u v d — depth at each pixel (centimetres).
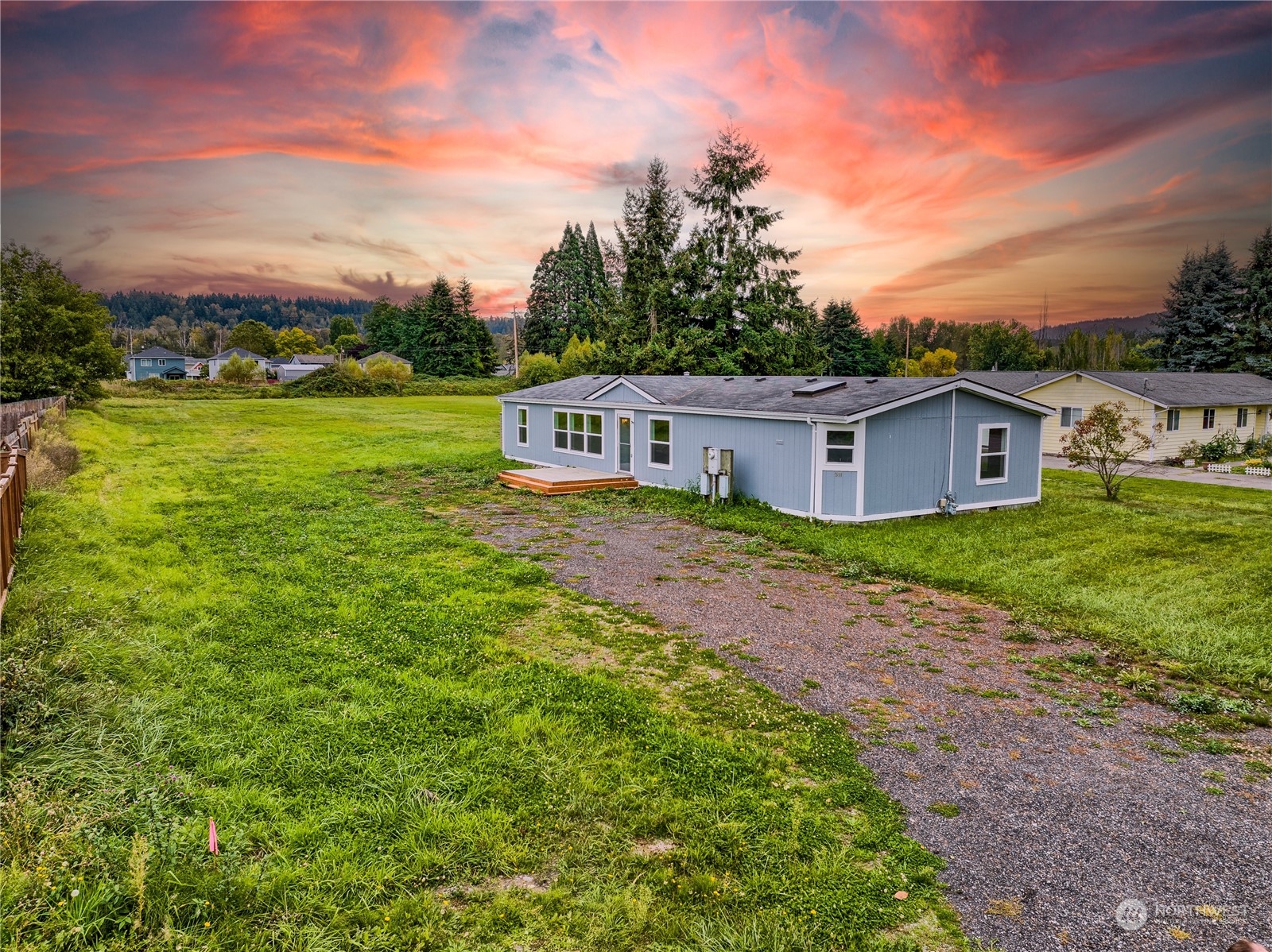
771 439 1698
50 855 364
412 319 9362
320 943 354
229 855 409
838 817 494
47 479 1473
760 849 454
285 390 5822
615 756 560
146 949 332
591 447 2275
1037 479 1847
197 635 779
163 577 989
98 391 3906
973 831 482
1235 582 1109
